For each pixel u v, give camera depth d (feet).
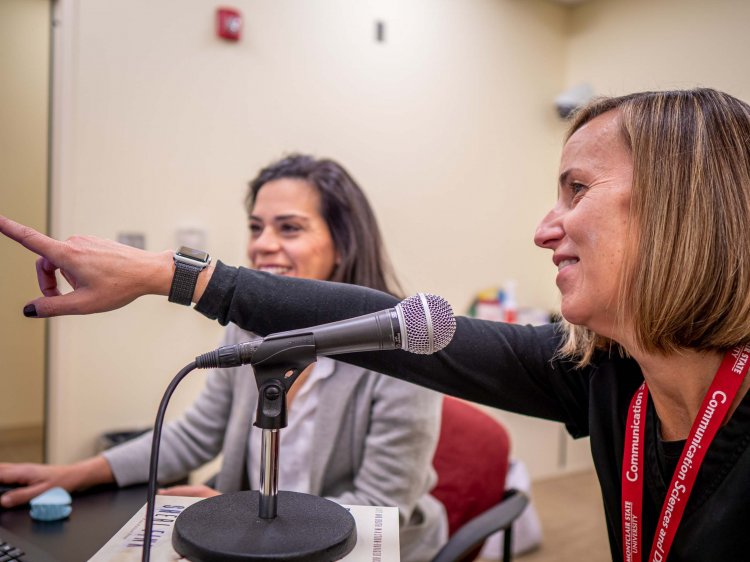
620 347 2.79
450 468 5.56
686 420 2.49
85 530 3.45
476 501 5.41
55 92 7.66
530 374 3.00
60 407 7.77
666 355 2.33
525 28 11.74
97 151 7.86
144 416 8.31
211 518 2.22
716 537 2.28
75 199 7.76
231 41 8.68
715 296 2.18
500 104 11.49
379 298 2.82
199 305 2.67
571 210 2.47
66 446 7.83
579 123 2.60
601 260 2.31
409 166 10.46
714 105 2.29
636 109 2.38
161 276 2.58
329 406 4.15
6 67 7.51
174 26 8.27
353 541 2.16
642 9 11.10
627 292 2.28
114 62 7.91
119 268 2.49
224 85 8.66
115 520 3.60
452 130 10.91
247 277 2.72
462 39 10.93
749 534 2.24
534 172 12.05
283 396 2.18
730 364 2.31
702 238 2.18
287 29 9.13
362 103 9.89
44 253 2.41
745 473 2.25
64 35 7.61
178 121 8.36
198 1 8.41
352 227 4.52
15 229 2.39
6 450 7.86
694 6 10.29
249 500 2.40
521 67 11.73
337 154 9.70
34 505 3.58
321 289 2.80
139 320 8.23
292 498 2.43
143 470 4.31
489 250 11.55
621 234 2.29
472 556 4.52
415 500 4.13
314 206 4.45
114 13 7.88
